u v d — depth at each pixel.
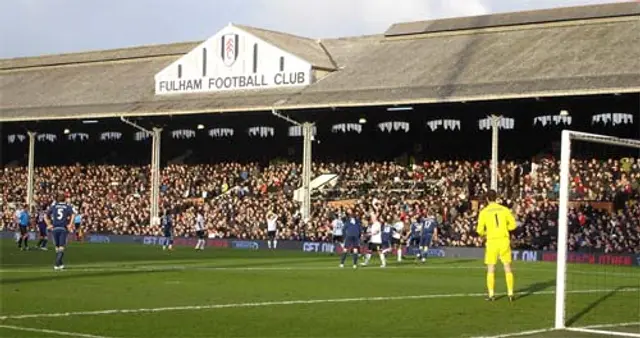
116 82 75.88
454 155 66.69
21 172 83.56
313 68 64.38
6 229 72.94
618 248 50.50
